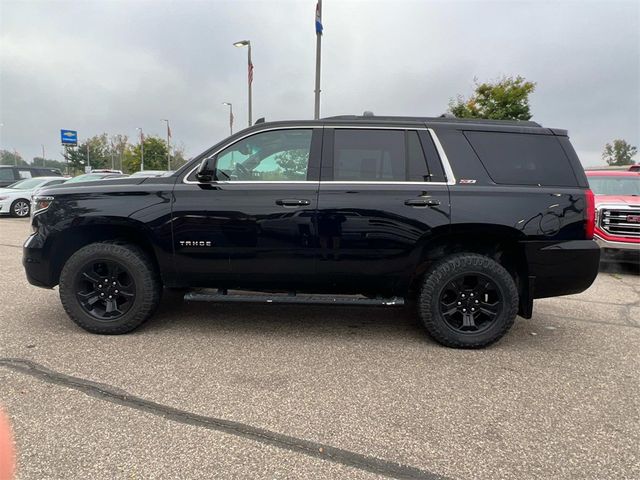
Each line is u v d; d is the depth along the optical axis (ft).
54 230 13.08
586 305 18.26
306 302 13.05
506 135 13.08
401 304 13.00
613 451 8.11
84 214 12.91
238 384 10.43
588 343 13.66
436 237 12.78
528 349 13.08
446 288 12.83
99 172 64.90
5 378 10.42
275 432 8.52
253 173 13.21
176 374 10.86
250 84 64.75
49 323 14.29
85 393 9.82
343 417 9.11
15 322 14.34
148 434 8.35
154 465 7.47
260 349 12.60
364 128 13.20
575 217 12.57
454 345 12.92
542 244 12.50
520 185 12.71
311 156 13.07
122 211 12.83
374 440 8.34
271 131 13.30
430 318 12.85
